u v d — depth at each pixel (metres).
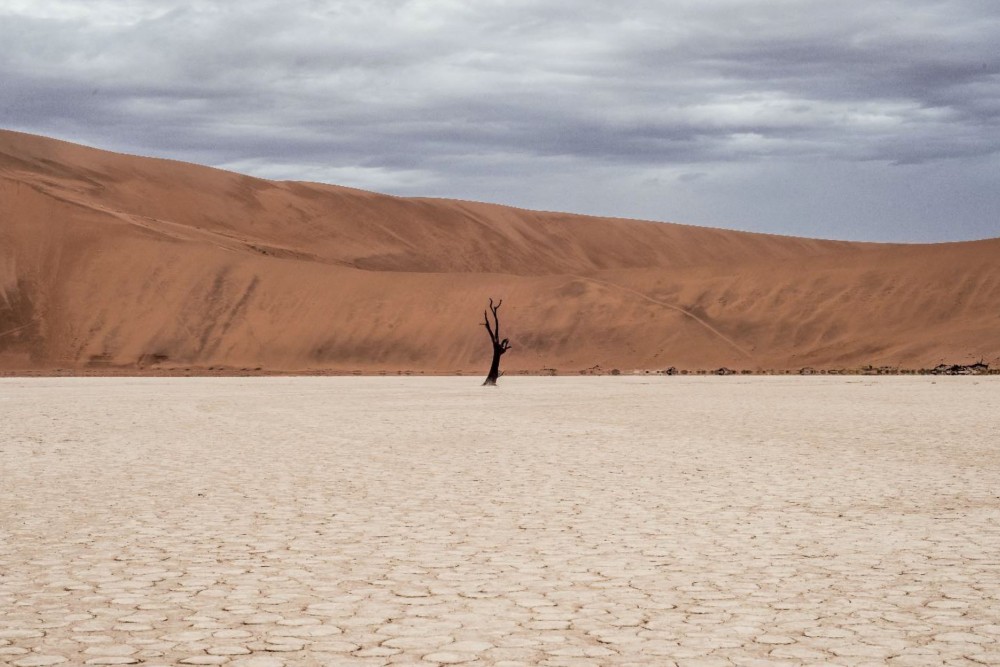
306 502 12.38
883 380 62.03
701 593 7.68
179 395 44.72
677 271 105.56
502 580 8.13
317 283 105.00
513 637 6.51
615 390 48.66
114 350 96.56
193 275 104.88
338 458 17.53
